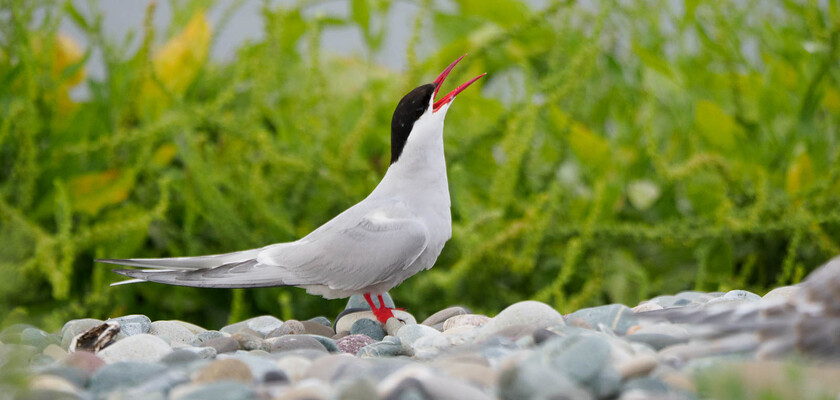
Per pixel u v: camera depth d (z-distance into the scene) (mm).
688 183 10969
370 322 7520
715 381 4586
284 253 7668
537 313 6422
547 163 11539
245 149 10695
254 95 10461
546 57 12453
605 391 4688
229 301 10227
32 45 11211
